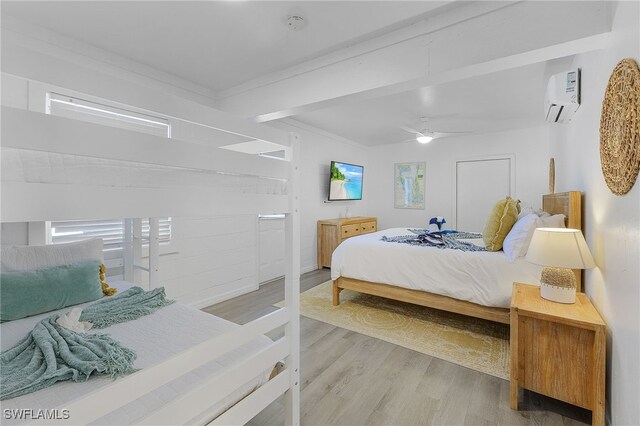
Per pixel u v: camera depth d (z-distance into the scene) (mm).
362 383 1946
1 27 1894
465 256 2613
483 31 1785
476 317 2811
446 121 4355
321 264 5117
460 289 2570
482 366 2137
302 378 1999
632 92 1150
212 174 1076
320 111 3912
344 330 2725
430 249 2832
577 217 2133
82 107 2186
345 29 2047
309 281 4359
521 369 1714
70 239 2346
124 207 822
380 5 1796
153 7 1812
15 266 1789
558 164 3355
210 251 3402
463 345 2438
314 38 2158
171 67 2613
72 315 1508
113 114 2389
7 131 610
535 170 4699
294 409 1422
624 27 1284
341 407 1723
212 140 3021
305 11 1849
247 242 3854
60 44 2133
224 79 2863
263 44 2240
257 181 1263
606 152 1495
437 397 1811
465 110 3822
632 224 1204
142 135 846
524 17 1674
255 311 3225
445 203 5555
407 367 2129
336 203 5562
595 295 1796
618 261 1385
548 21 1616
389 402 1767
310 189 4938
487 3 1750
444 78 2016
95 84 770
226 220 3582
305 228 4883
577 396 1589
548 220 2324
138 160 835
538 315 1648
